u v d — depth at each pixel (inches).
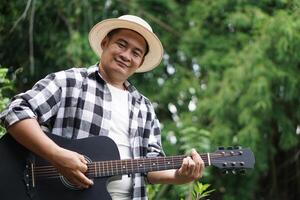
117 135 128.6
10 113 119.4
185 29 357.1
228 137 304.2
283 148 319.3
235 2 338.3
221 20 345.4
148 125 135.6
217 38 342.3
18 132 118.6
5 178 121.4
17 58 293.9
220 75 324.5
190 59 357.1
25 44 293.3
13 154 122.5
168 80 348.5
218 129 306.0
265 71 298.7
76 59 303.9
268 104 294.7
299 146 345.7
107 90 130.0
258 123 301.0
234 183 340.2
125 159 124.4
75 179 119.0
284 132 316.5
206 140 254.1
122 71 130.8
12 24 275.0
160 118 354.0
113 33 134.6
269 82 299.3
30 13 279.6
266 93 295.4
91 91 128.0
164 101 349.7
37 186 122.1
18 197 121.0
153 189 195.6
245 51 312.3
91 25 312.5
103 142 124.8
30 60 287.7
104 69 132.1
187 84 339.6
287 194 357.4
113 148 124.8
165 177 131.3
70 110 125.5
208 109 319.0
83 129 125.5
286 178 356.5
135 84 351.6
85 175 121.9
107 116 128.0
